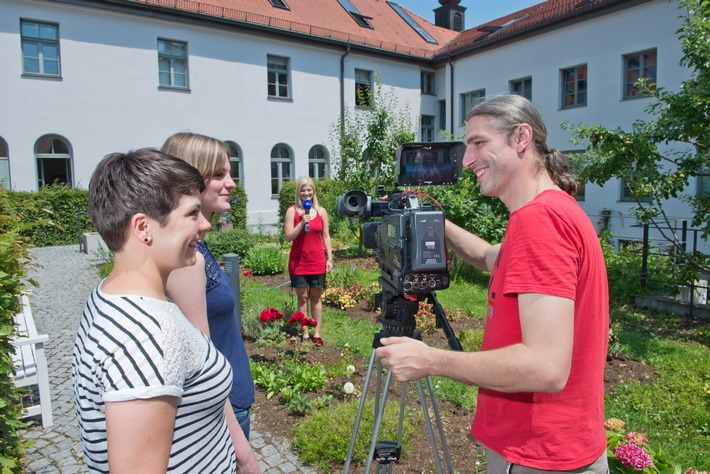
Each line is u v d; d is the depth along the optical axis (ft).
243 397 6.50
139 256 3.76
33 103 44.73
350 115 65.67
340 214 8.10
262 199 59.06
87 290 27.63
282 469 10.05
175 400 3.51
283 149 61.62
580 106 51.55
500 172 5.05
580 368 4.59
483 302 23.15
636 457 7.77
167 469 3.65
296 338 16.71
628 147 19.66
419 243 5.58
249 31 56.29
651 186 20.26
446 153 7.59
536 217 4.43
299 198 17.22
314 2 69.15
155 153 3.93
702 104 17.88
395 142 41.81
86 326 3.67
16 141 44.16
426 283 5.65
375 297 7.20
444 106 74.43
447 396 13.00
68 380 15.07
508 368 4.18
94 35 47.29
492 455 5.13
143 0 49.42
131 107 49.75
